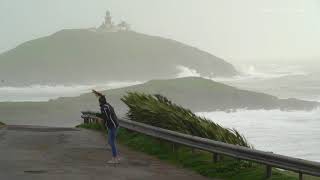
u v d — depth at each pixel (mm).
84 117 38844
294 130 62125
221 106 109125
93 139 26078
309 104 107062
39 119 85500
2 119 83375
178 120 22234
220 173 15680
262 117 84625
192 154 18703
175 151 19734
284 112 95312
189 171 16578
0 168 16609
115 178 15039
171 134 19562
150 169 16828
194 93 119062
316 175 12734
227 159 17125
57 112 92875
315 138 53156
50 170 16266
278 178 14430
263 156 14453
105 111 17984
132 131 25516
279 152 43250
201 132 20672
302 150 44531
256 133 59312
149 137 23000
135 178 15125
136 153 20672
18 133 29906
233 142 20141
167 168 17109
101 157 19469
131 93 27938
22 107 96000
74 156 19656
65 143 24203
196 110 105312
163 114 23359
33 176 15148
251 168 15789
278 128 65062
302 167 13211
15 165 17250
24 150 21453
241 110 102625
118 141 24531
